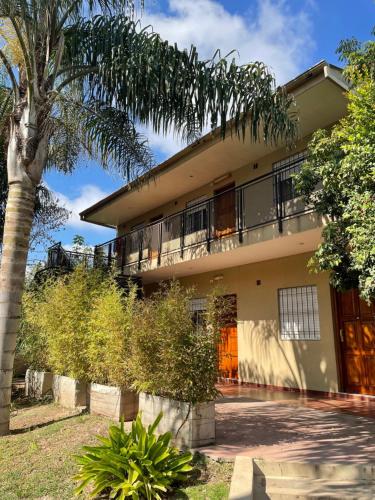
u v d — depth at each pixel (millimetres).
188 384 4922
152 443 4262
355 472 4113
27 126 6930
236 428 5820
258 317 10781
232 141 9938
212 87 6891
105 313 6727
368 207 4602
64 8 7266
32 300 10297
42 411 7910
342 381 8703
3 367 6500
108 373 6910
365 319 8500
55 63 7156
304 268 9719
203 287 12734
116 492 3926
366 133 4824
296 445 4941
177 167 11547
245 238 9242
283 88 7207
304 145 9734
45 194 13797
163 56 6918
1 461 5160
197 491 3898
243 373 11016
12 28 7090
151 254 12938
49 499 4070
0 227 12703
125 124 8008
